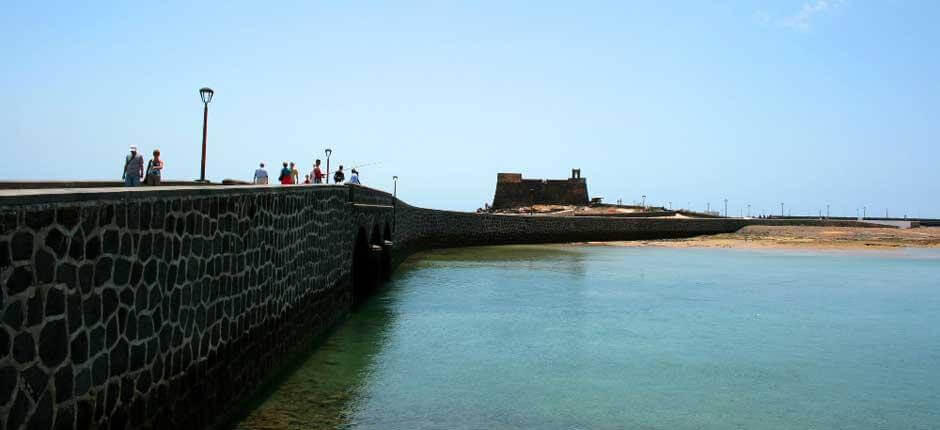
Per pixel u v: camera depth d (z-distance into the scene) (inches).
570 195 4694.9
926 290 1310.3
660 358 698.2
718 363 681.0
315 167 1191.6
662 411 522.0
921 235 3129.9
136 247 301.7
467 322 872.9
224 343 422.3
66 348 248.5
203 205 380.8
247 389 478.6
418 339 760.3
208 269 390.3
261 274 501.4
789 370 658.2
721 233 3363.7
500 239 2669.8
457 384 580.7
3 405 214.1
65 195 246.2
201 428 386.9
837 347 768.9
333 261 799.1
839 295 1226.0
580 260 1923.0
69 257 249.8
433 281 1312.7
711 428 485.7
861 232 3228.3
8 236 214.7
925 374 649.6
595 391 571.8
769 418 511.2
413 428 466.0
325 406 502.9
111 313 280.7
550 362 670.5
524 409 517.3
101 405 274.2
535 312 965.2
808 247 2694.4
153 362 320.8
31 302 227.5
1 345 212.5
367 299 1054.4
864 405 548.1
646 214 4074.8
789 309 1049.5
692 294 1200.2
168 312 336.8
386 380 584.4
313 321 695.7
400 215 1621.6
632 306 1042.7
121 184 751.7
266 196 510.3
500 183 4793.3
